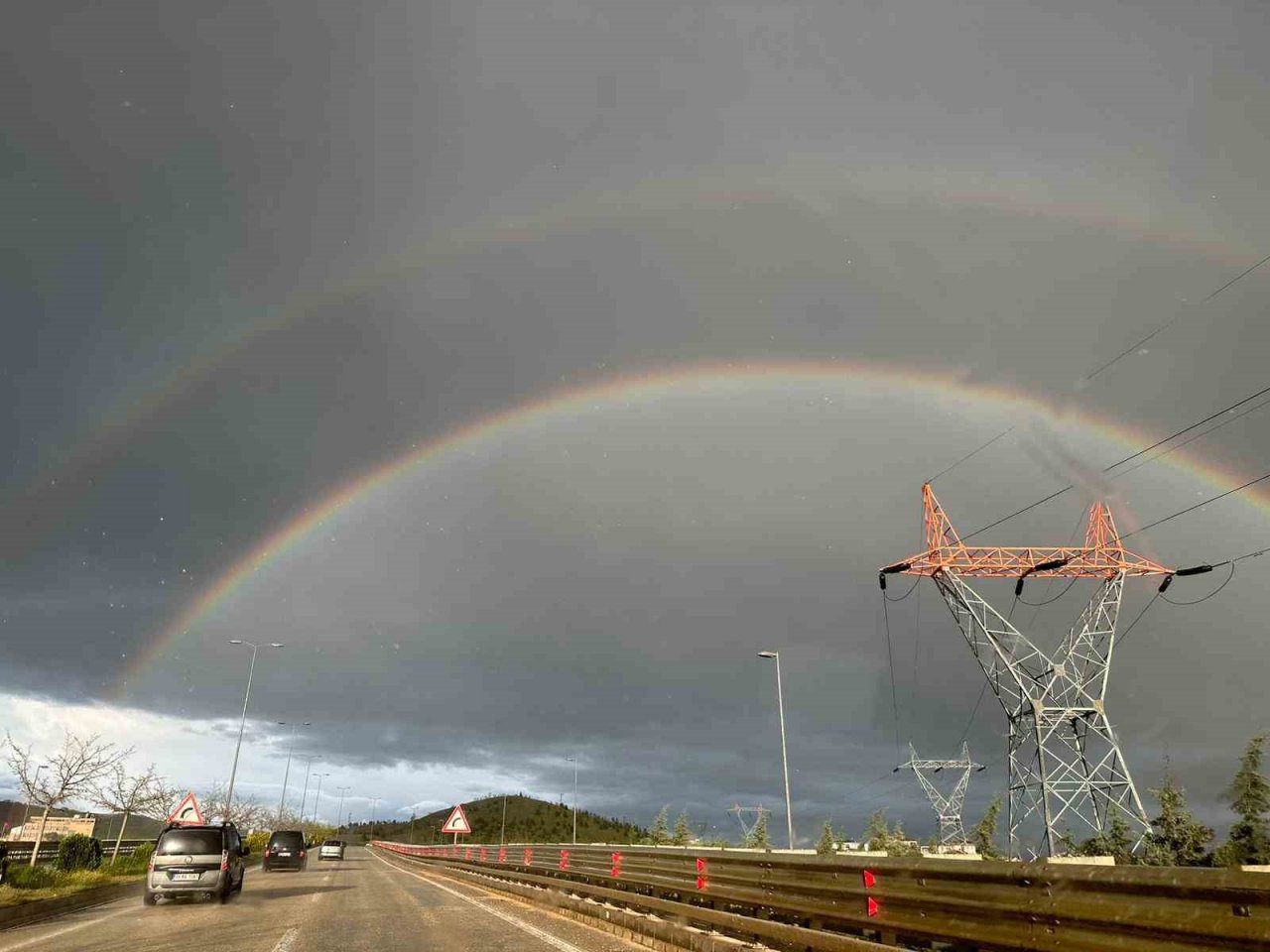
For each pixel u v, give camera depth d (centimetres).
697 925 1334
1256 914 459
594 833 14112
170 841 2262
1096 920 573
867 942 876
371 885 3241
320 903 2272
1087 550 3919
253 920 1791
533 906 2184
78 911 2055
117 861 3606
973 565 4116
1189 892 505
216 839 2311
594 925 1670
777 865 1114
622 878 1786
